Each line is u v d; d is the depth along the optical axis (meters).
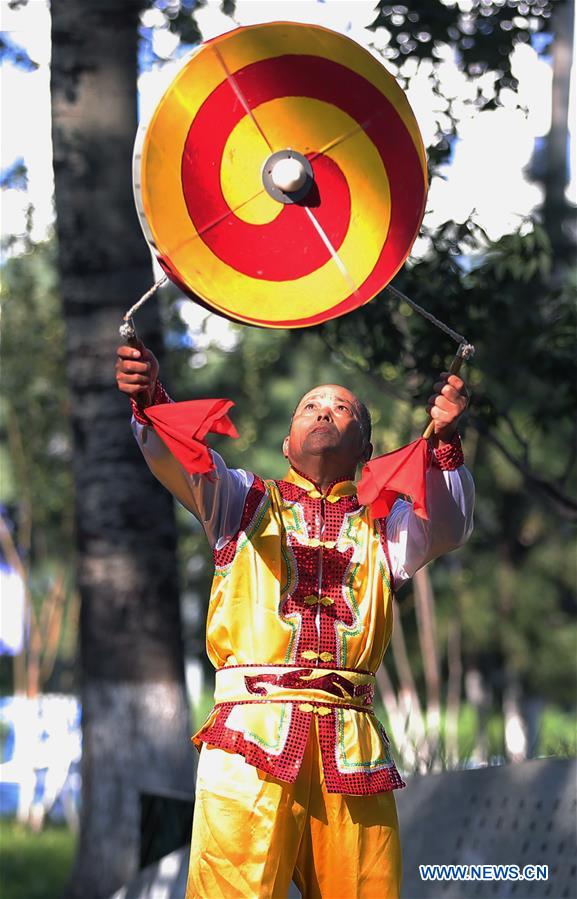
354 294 10.85
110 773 27.50
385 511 10.59
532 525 57.59
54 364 48.69
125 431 28.30
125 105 28.69
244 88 10.74
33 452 50.06
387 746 10.85
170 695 27.91
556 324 25.62
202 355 54.59
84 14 28.53
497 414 24.30
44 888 35.56
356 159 11.01
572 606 62.59
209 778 10.44
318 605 10.73
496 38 26.02
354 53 10.85
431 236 24.12
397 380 30.30
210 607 10.88
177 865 19.27
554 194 59.75
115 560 28.06
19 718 50.28
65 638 59.91
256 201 10.87
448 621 56.28
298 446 11.21
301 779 10.35
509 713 60.47
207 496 10.73
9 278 47.88
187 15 31.69
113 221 28.42
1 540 58.22
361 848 10.48
